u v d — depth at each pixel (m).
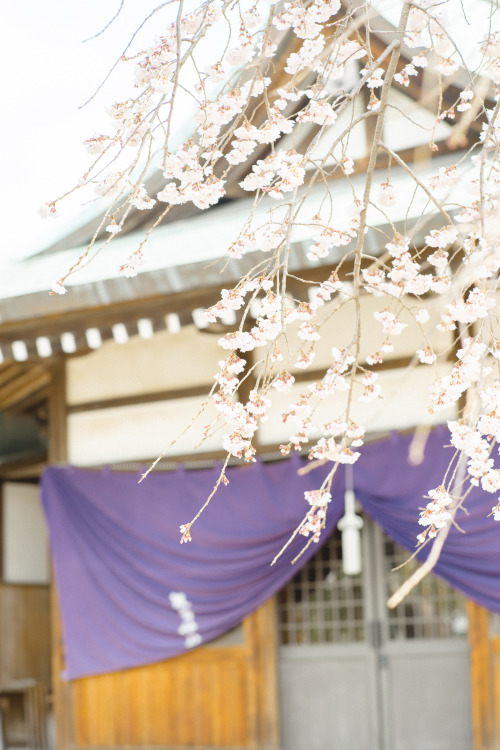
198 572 7.60
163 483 7.85
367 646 7.27
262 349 7.64
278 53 7.26
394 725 7.11
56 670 8.12
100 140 3.30
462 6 3.10
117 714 7.85
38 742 9.33
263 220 7.39
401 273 3.27
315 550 7.33
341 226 6.46
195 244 7.35
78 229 8.33
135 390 8.19
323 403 7.39
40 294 7.32
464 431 3.23
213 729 7.54
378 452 7.08
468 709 6.91
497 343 3.27
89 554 8.01
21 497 10.57
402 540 6.96
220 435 7.79
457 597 7.09
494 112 2.94
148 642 7.74
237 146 3.26
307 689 7.40
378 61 3.04
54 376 8.51
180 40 2.93
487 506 6.65
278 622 7.54
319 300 3.41
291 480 7.33
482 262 2.67
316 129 7.74
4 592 10.15
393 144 7.55
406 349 7.18
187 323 7.26
